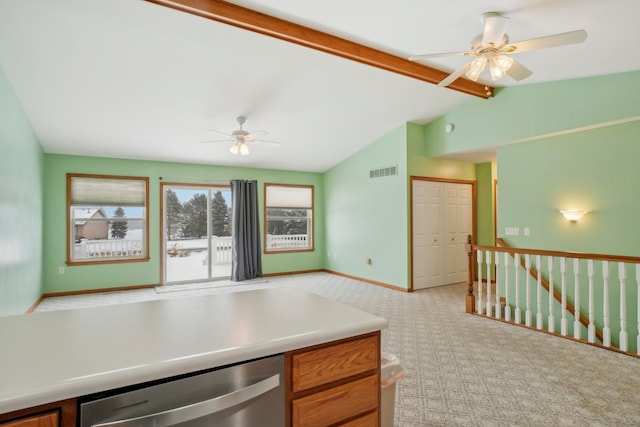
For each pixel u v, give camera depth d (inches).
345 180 290.8
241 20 115.7
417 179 236.2
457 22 119.3
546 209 181.0
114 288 239.6
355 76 168.6
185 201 269.1
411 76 161.9
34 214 193.0
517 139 186.1
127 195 246.4
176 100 173.0
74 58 135.5
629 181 153.3
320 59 151.2
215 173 276.8
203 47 135.9
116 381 33.5
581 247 167.5
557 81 169.6
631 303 151.6
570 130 166.7
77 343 42.8
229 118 197.8
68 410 32.1
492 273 262.1
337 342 48.9
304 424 45.0
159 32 125.2
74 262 227.8
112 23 118.6
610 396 95.3
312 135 236.7
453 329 153.3
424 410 89.7
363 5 111.9
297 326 49.4
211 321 52.2
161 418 34.2
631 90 146.3
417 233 236.2
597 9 100.9
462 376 108.0
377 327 52.2
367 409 51.4
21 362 36.7
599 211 161.8
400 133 235.1
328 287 246.1
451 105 214.4
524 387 100.8
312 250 318.3
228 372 39.5
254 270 284.5
